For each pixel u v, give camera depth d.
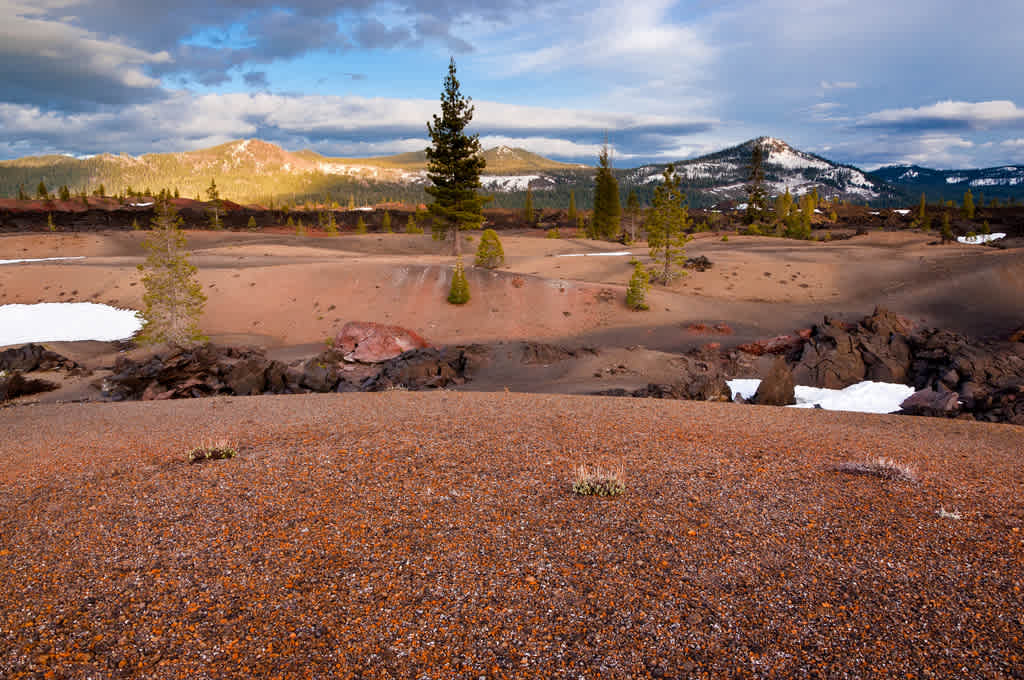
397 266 69.44
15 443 12.62
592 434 11.81
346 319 57.81
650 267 80.56
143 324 51.38
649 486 8.10
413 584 5.38
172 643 4.47
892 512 7.08
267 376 33.00
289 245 105.75
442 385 34.31
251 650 4.40
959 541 6.18
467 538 6.38
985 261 72.00
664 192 72.75
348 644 4.48
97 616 4.84
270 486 8.20
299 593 5.21
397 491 7.95
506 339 53.81
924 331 40.84
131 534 6.57
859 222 182.12
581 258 89.88
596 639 4.55
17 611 4.91
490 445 10.63
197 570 5.66
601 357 39.53
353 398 18.97
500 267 84.12
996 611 4.78
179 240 49.81
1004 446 11.75
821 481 8.38
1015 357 34.75
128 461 10.13
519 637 4.58
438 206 83.94
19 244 99.00
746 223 166.50
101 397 30.14
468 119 80.62
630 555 5.94
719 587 5.29
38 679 4.02
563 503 7.46
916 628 4.60
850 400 32.59
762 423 13.88
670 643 4.48
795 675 4.09
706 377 31.19
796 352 41.47
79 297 62.69
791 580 5.39
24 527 6.85
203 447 10.36
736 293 70.12
